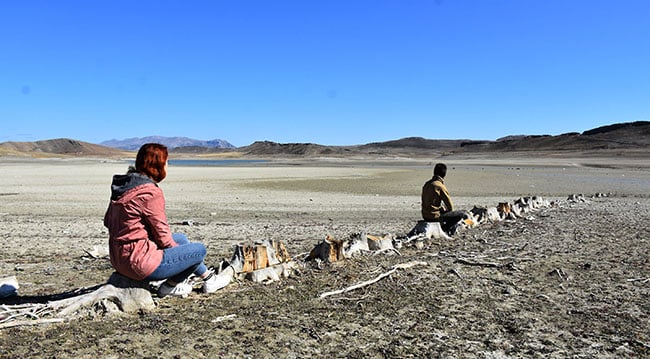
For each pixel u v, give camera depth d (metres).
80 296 5.21
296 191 26.25
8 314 4.86
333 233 11.99
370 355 4.41
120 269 5.20
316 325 5.10
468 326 5.21
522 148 199.12
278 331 4.90
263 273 6.70
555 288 6.76
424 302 5.99
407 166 78.75
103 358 4.14
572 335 5.01
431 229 10.34
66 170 51.59
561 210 16.52
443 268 7.74
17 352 4.19
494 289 6.64
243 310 5.48
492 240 10.44
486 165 82.81
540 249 9.48
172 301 5.68
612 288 6.79
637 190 28.38
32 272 7.42
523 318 5.50
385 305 5.83
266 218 15.09
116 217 5.10
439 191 10.51
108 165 76.25
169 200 20.81
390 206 19.00
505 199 22.17
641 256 8.90
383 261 8.10
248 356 4.29
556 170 59.41
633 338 4.94
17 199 20.08
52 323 4.84
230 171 52.25
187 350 4.36
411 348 4.59
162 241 5.25
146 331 4.75
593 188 29.91
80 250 9.41
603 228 12.34
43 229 12.19
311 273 7.18
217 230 12.36
